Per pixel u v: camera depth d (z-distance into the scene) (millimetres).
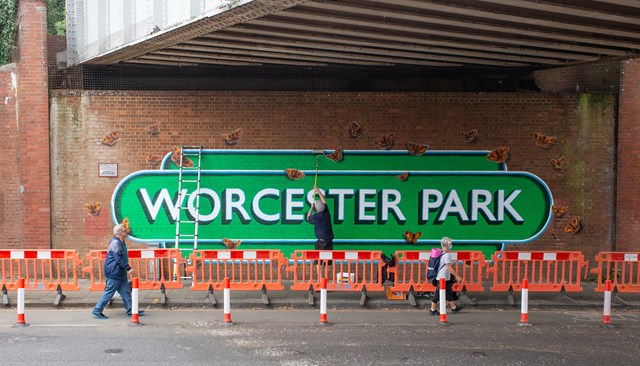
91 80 17094
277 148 16188
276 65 17062
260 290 14953
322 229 15398
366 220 16281
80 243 16266
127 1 13164
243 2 9281
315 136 16172
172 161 16188
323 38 12562
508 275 16406
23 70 16000
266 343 10891
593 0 9430
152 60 16266
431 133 16219
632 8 10125
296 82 17453
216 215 16234
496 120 16266
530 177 16359
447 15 10625
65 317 12797
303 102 16141
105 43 14484
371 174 16234
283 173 16219
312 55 15062
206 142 16172
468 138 16250
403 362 9852
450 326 12258
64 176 16219
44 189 16156
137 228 16250
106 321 12461
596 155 16469
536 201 16406
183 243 16250
